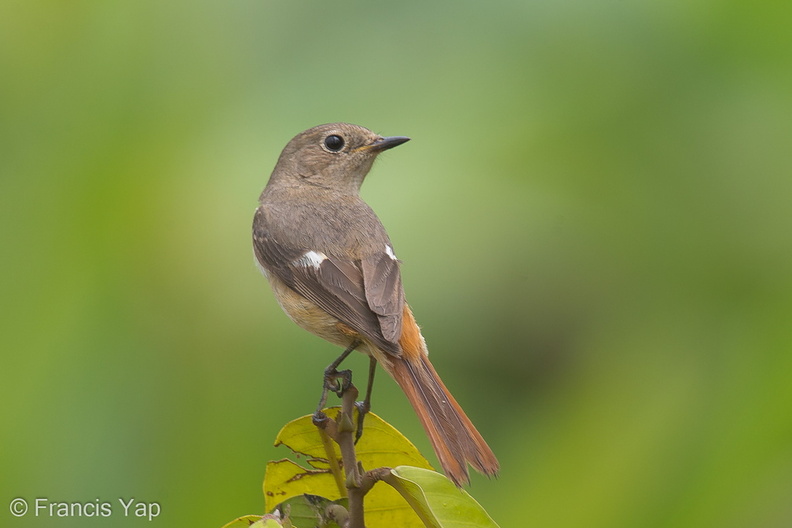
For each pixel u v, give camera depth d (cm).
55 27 1013
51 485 927
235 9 1038
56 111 998
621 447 947
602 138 1053
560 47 1052
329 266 923
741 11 1017
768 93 1040
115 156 995
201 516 940
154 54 1017
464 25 1052
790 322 972
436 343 1070
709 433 935
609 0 1047
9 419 927
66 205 978
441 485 668
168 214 998
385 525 744
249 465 962
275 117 1025
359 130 1043
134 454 946
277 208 1001
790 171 1040
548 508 941
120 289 980
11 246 962
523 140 1041
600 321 1054
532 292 1061
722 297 1038
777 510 907
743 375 951
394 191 1030
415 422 1059
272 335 1019
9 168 980
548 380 1073
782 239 1035
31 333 948
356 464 684
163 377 972
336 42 1044
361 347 894
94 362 957
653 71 1051
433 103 1040
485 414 1072
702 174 1055
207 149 1011
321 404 783
